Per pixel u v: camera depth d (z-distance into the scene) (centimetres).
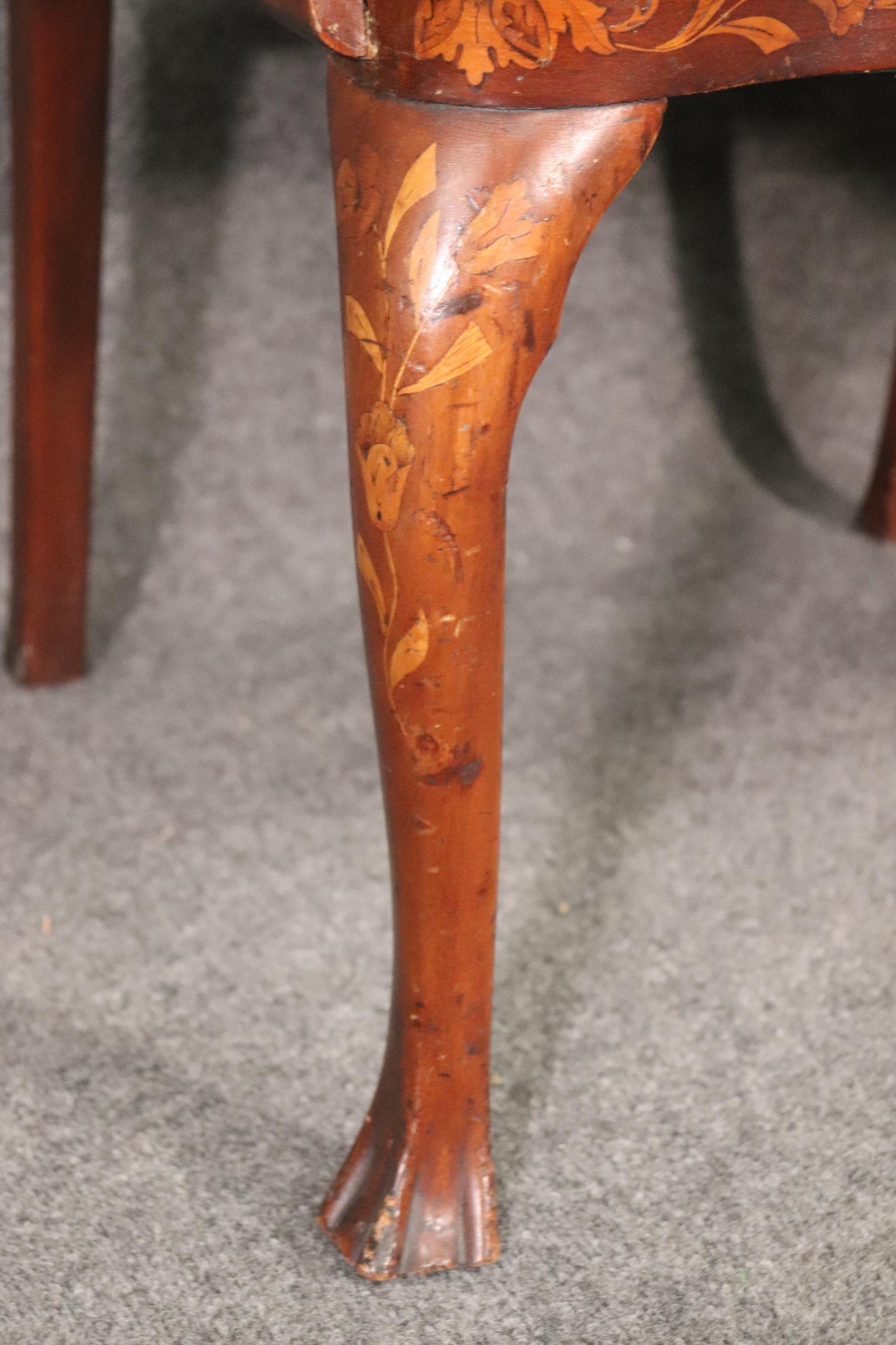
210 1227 51
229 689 81
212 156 87
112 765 75
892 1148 54
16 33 66
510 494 95
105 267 87
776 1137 54
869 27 40
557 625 87
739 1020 60
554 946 64
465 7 36
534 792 73
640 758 76
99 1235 50
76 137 68
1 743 76
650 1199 52
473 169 38
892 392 87
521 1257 50
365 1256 48
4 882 67
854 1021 60
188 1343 47
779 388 98
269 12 43
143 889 67
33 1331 47
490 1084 52
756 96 91
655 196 92
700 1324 47
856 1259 50
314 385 92
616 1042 59
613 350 95
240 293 90
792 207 95
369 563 41
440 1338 47
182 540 91
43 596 79
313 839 70
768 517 95
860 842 70
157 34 83
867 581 90
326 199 89
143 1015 60
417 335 38
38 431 74
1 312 86
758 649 85
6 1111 55
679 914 66
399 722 43
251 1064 58
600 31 37
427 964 46
